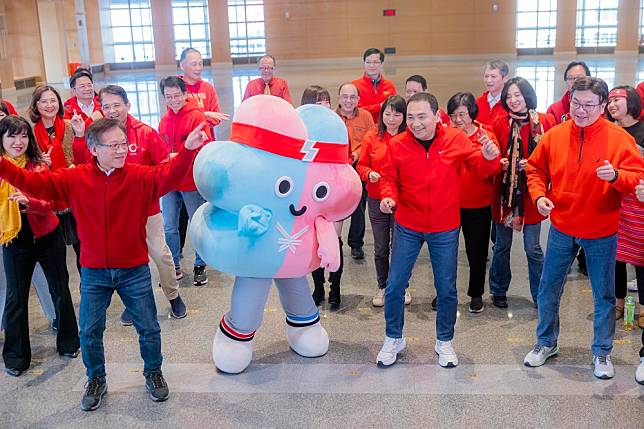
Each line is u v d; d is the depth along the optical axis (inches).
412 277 216.1
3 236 146.6
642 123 184.5
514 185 173.6
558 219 146.9
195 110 207.8
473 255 182.2
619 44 1092.5
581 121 138.3
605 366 147.0
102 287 138.3
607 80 681.6
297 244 138.7
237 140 134.6
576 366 153.1
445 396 141.6
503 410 135.4
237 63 1160.8
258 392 145.7
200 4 1132.5
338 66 1083.3
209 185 133.4
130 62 1153.4
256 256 137.0
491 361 156.9
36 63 876.6
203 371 155.9
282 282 156.3
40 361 163.6
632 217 161.8
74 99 204.8
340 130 140.3
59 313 163.0
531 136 172.9
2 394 148.3
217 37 1128.8
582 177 141.3
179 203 212.2
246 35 1157.1
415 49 1152.8
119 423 135.2
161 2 1111.6
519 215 174.9
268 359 161.3
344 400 141.3
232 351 152.0
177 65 1139.9
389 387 146.1
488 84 206.8
